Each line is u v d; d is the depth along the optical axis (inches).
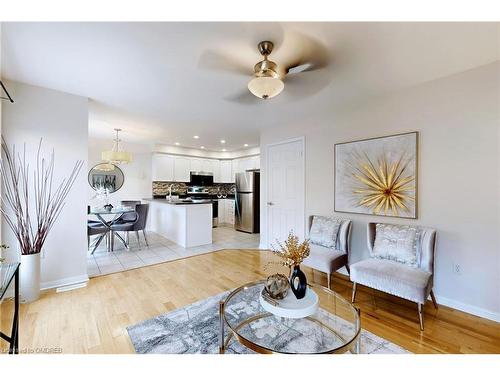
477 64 82.6
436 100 93.7
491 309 81.7
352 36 67.1
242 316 68.4
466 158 86.6
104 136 209.0
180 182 278.7
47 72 89.3
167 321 79.7
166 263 142.3
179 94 110.1
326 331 63.1
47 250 104.0
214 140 226.8
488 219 82.4
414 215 98.6
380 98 111.0
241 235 229.9
